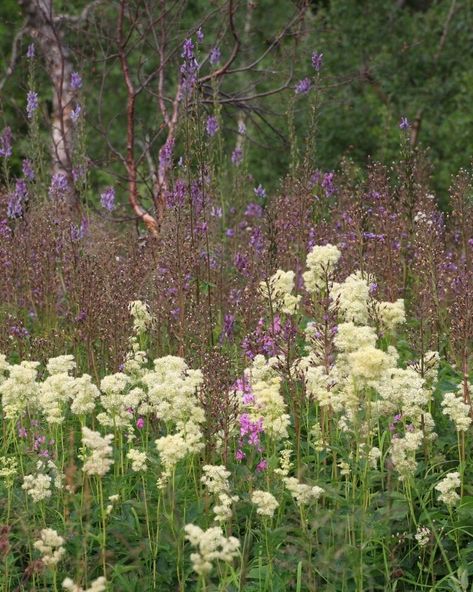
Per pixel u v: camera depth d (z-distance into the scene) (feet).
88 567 15.70
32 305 26.53
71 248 26.32
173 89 50.65
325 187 31.07
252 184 38.70
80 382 16.71
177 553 15.53
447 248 29.04
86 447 16.39
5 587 15.24
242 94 43.29
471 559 16.69
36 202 30.83
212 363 18.40
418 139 57.72
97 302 22.81
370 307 21.11
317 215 29.91
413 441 16.10
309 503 16.17
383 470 18.02
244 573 15.08
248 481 17.11
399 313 21.04
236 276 26.32
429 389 19.66
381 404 17.34
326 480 17.75
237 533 16.57
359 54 59.77
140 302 23.76
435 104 57.41
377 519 16.01
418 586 16.28
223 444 17.79
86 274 23.66
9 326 23.88
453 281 24.06
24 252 26.50
